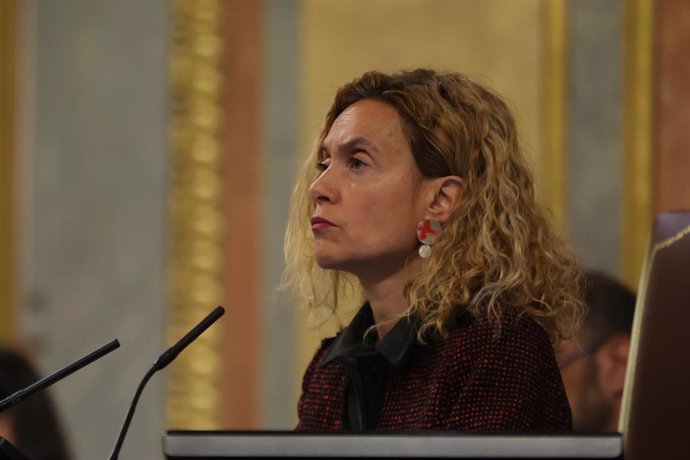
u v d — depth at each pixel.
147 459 15.27
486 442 4.70
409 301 6.95
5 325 15.45
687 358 5.01
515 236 7.07
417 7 15.41
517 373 6.58
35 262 15.55
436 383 6.66
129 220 15.52
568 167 15.05
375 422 7.02
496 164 7.13
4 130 15.61
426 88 7.19
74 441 15.27
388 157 7.00
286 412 15.28
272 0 15.54
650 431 5.04
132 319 15.45
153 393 15.33
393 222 6.95
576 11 15.21
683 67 15.06
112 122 15.62
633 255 14.93
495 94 7.37
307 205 7.88
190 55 15.56
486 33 15.30
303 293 8.03
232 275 15.45
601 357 9.80
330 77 15.41
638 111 15.06
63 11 15.73
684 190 14.99
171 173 15.52
